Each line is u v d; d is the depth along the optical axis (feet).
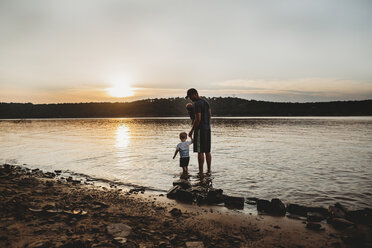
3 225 10.49
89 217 11.98
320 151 35.45
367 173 21.76
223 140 51.08
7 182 18.76
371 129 88.99
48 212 12.03
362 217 11.84
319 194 16.16
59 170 23.73
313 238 10.21
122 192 16.89
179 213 12.89
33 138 59.52
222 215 12.89
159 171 23.04
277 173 21.93
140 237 9.86
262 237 10.28
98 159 29.73
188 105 24.41
